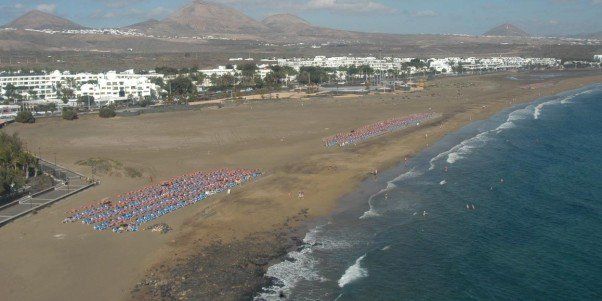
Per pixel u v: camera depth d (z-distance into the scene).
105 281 58.91
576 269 59.84
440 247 67.19
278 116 173.00
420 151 121.81
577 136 138.38
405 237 70.75
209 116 173.88
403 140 133.62
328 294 56.09
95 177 101.69
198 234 72.19
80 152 125.50
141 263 63.31
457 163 109.88
